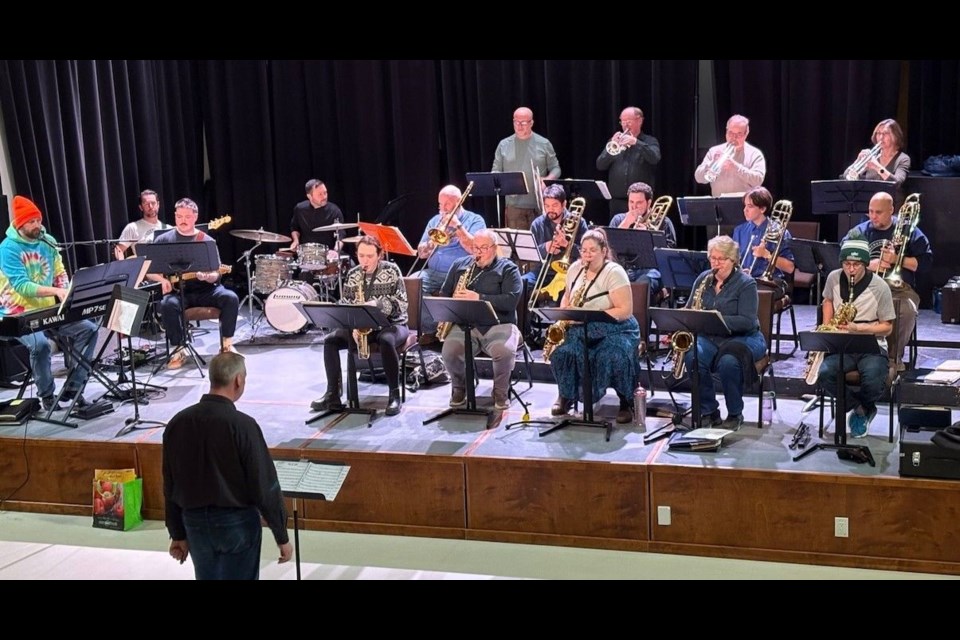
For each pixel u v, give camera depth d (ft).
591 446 23.17
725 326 22.31
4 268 27.35
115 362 30.76
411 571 21.53
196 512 17.10
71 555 22.89
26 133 33.96
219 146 41.01
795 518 21.24
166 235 32.19
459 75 38.47
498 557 22.15
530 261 29.84
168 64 39.58
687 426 23.97
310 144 40.73
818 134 35.06
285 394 28.04
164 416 26.43
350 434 24.57
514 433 24.23
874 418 24.68
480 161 38.81
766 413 25.32
